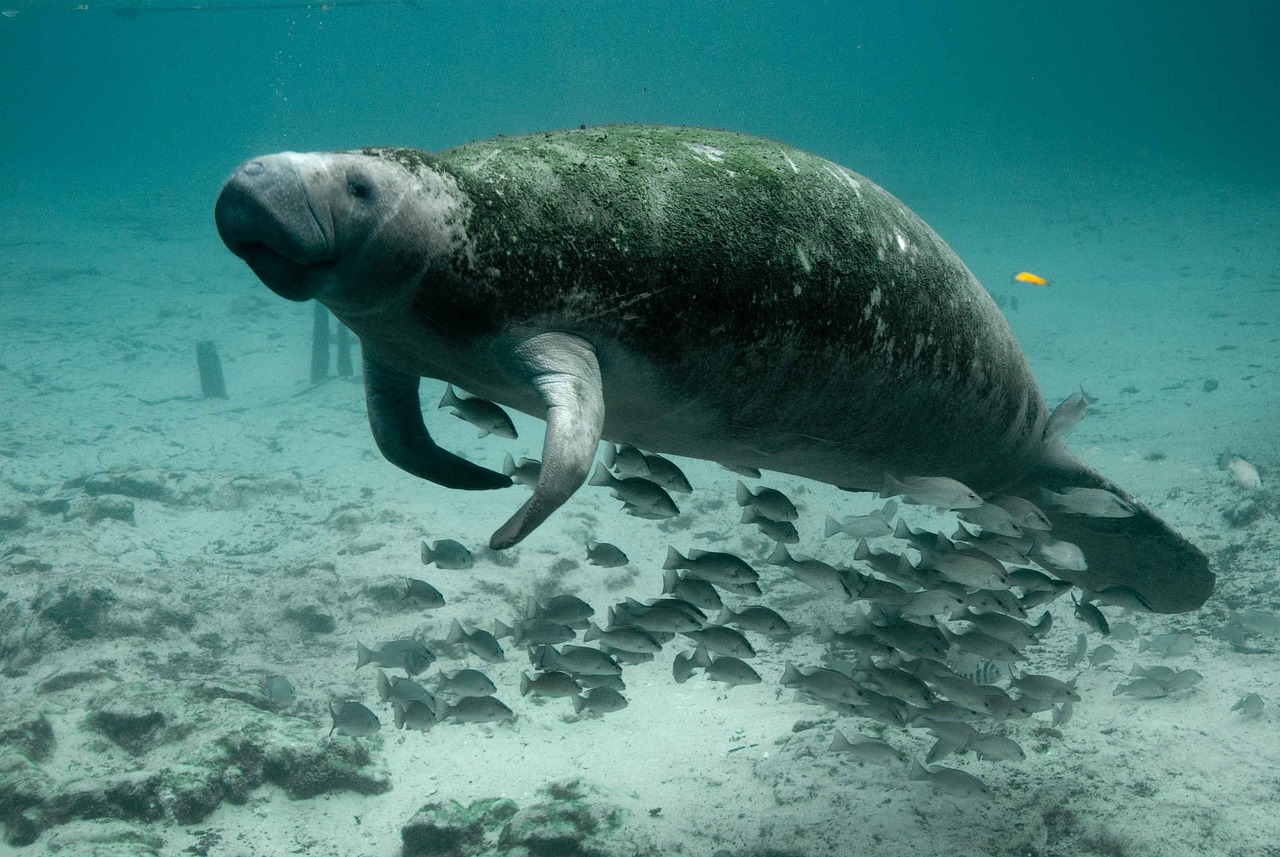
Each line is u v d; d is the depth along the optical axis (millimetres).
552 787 6680
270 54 180750
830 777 6180
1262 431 13625
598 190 3311
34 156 118750
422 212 3043
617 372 3420
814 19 170250
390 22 150625
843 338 3676
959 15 152625
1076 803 5477
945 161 86812
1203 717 6281
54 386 21422
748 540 11562
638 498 4883
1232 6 124625
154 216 52438
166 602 9492
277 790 6938
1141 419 15617
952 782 5324
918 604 5207
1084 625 8383
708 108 174750
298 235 2836
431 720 6129
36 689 8078
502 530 2758
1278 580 8672
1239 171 63156
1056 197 56375
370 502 14375
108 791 6539
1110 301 26953
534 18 156625
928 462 4488
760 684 8367
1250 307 23703
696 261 3326
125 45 149625
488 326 3172
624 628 5812
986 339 4277
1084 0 128500
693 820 6199
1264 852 4844
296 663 9180
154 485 14492
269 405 20547
